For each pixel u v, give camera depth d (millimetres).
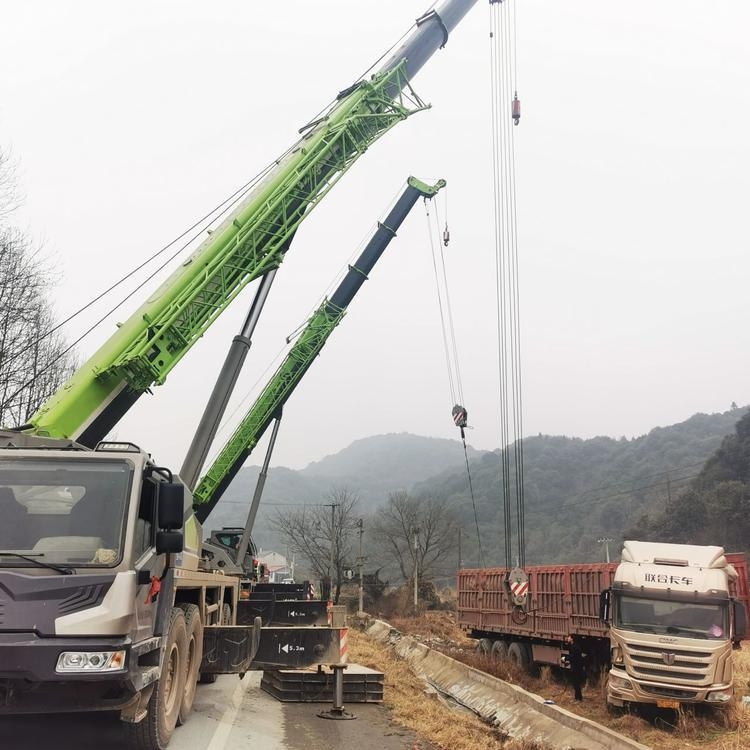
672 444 123625
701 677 13172
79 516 6902
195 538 10805
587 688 17406
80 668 6133
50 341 22109
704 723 13062
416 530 59781
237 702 11234
